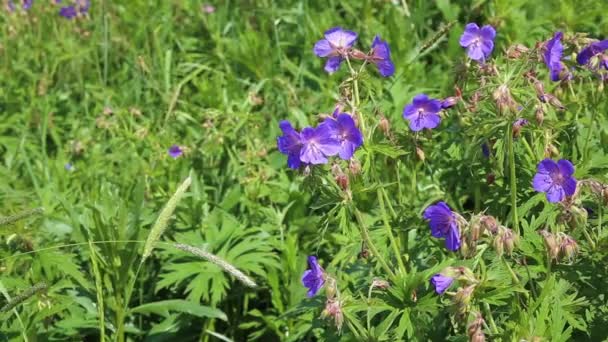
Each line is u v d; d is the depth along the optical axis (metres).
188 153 1.84
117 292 1.54
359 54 1.34
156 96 2.19
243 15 2.42
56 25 2.52
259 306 1.68
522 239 1.29
